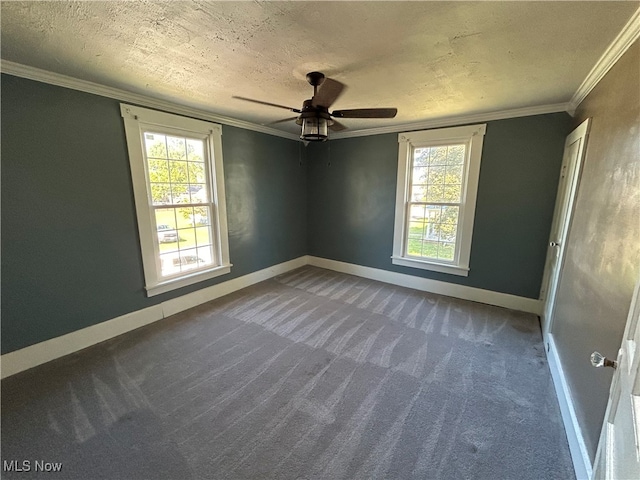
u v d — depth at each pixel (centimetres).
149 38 159
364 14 136
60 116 223
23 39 160
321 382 207
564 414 172
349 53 176
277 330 282
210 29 150
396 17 138
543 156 295
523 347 252
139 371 218
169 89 245
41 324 226
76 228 239
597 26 143
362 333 277
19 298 215
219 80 223
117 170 260
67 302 239
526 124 299
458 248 361
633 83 140
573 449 149
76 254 241
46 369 220
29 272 218
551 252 288
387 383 206
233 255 382
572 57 177
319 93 208
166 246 310
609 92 174
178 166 313
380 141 403
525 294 324
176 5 129
